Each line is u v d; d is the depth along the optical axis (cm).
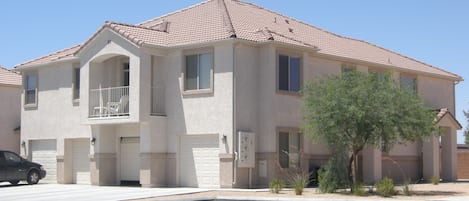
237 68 2930
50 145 3725
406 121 2616
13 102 4409
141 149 3084
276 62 3006
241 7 3553
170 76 3106
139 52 3030
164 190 2827
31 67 3794
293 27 3638
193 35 3097
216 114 2947
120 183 3316
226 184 2892
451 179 3897
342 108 2592
